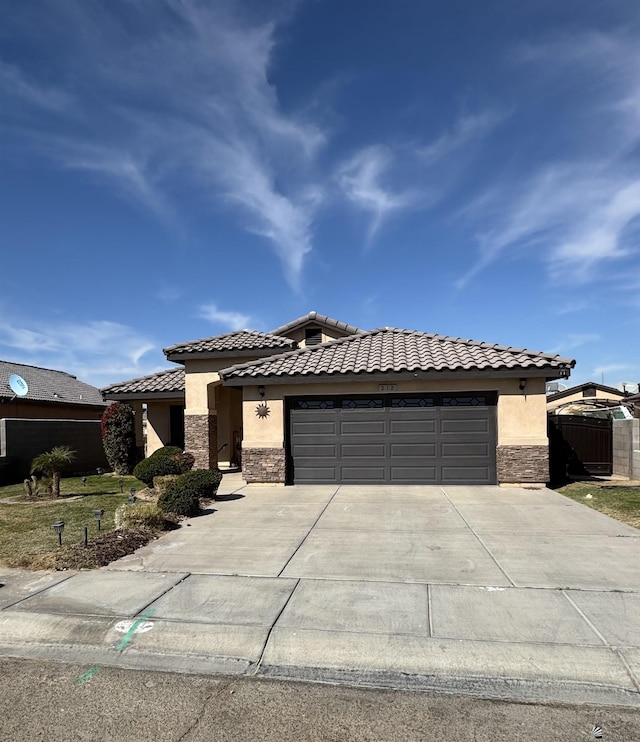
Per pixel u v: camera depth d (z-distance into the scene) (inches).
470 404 515.5
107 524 370.6
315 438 540.4
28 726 142.6
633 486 511.2
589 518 360.8
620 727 138.5
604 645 174.1
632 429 565.9
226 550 293.9
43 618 204.2
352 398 535.8
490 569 251.9
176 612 206.8
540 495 454.9
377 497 452.8
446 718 143.6
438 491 479.5
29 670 174.2
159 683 164.2
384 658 172.1
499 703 150.6
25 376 1173.1
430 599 214.8
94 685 163.8
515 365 491.2
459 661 168.7
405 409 524.4
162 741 135.4
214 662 175.9
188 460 556.7
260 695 156.6
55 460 518.3
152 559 278.4
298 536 322.7
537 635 181.9
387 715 145.6
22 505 467.5
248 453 543.2
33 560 277.6
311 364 555.2
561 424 616.4
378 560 269.7
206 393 681.0
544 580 235.3
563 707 148.0
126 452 736.3
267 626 192.9
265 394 545.3
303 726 141.0
